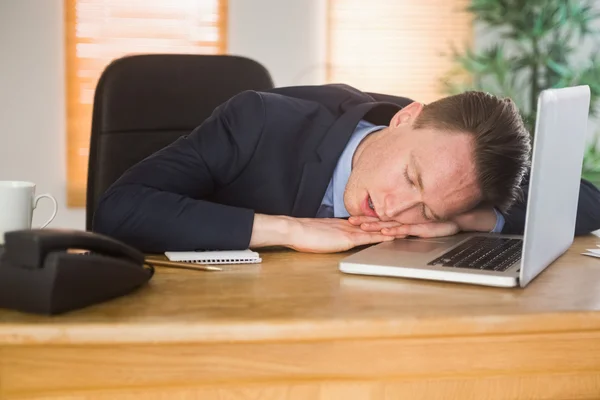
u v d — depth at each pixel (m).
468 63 4.52
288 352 1.13
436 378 1.17
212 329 1.09
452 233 1.70
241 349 1.12
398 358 1.16
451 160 1.58
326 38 4.50
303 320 1.11
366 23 4.52
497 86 4.67
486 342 1.18
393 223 1.65
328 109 1.92
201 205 1.55
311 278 1.36
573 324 1.19
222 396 1.12
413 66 4.60
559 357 1.20
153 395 1.11
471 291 1.29
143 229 1.52
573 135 1.42
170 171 1.64
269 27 4.41
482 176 1.59
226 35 4.37
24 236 1.10
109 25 4.24
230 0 4.34
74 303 1.13
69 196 4.29
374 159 1.66
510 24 4.52
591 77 4.55
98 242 1.18
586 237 1.82
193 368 1.11
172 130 2.07
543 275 1.42
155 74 2.07
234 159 1.70
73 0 4.19
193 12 4.32
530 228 1.28
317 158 1.77
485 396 1.19
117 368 1.10
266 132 1.73
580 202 1.82
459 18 4.62
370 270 1.38
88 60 4.24
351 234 1.60
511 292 1.29
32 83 4.22
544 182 1.29
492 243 1.61
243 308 1.17
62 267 1.09
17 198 1.35
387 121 1.87
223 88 2.11
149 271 1.30
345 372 1.15
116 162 2.02
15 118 4.23
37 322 1.08
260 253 1.57
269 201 1.74
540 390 1.21
